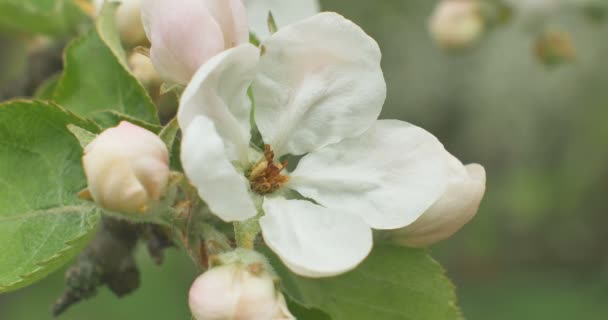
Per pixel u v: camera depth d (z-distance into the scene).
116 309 0.63
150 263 0.64
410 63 0.78
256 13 0.33
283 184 0.29
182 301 0.63
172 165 0.29
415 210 0.28
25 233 0.29
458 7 0.42
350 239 0.28
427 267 0.29
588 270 0.77
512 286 0.75
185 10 0.28
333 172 0.29
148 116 0.30
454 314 0.29
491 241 0.78
